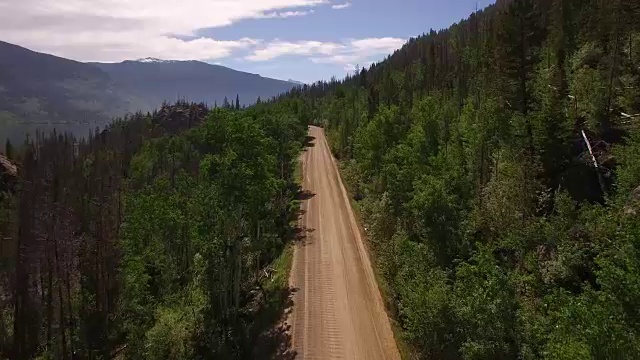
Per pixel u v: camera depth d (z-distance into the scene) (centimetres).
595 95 4906
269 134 8262
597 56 5950
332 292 4916
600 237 3441
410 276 4222
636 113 4612
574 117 4922
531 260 3791
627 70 5341
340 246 6097
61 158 18425
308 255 5841
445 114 7500
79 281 6325
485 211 4612
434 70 13325
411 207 5012
